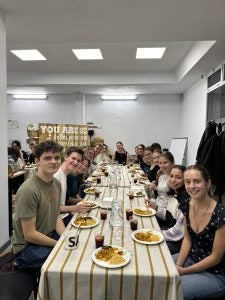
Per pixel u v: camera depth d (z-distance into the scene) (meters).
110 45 4.43
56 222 1.92
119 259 1.27
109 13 2.79
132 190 2.96
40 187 1.71
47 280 1.20
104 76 6.28
